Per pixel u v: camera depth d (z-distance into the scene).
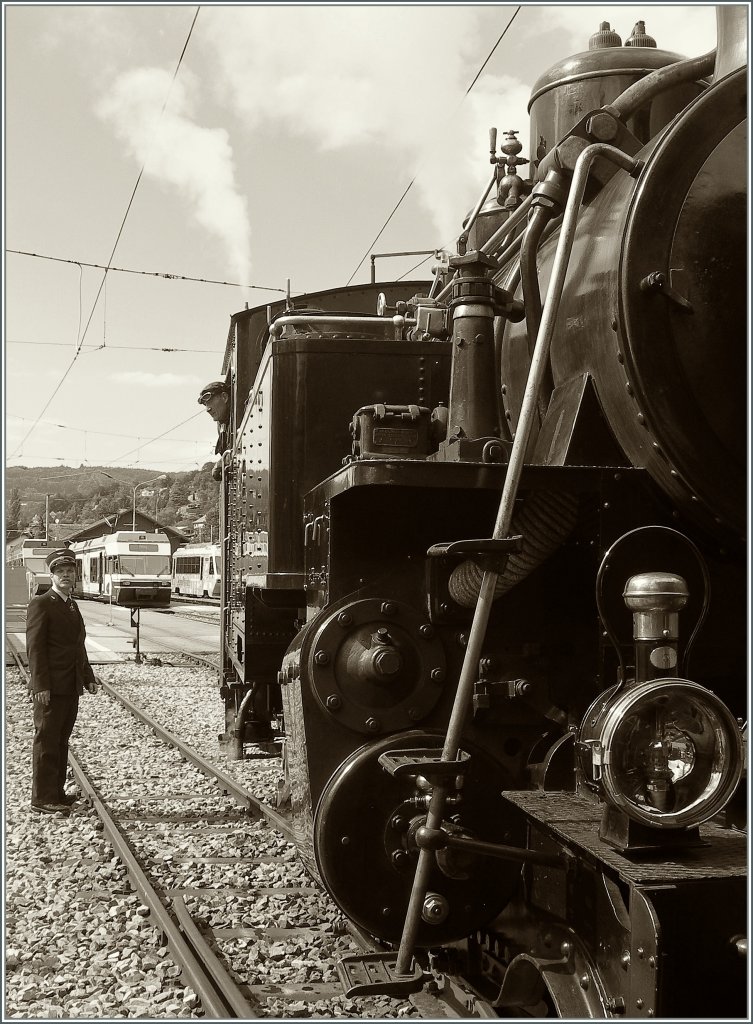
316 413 4.69
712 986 2.25
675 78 3.62
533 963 2.76
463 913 3.22
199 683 14.66
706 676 3.25
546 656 3.34
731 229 3.04
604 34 4.64
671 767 2.41
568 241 2.98
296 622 6.96
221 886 5.04
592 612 3.22
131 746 9.30
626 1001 2.37
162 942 4.27
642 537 3.10
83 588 53.78
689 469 3.01
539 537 3.21
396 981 2.99
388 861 3.18
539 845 2.99
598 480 3.12
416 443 3.75
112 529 88.94
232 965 3.97
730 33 3.40
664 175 3.04
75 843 5.95
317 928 4.40
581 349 3.35
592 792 2.92
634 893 2.30
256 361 7.86
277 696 8.07
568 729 3.20
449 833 2.94
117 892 5.00
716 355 3.01
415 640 3.30
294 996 3.65
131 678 15.36
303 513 4.62
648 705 2.40
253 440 5.70
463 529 3.41
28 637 6.87
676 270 3.01
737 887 2.29
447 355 4.76
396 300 7.21
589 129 3.43
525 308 3.51
